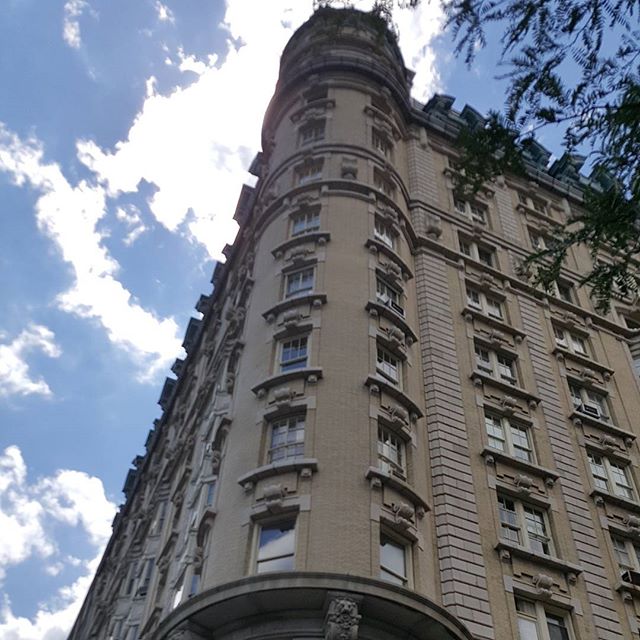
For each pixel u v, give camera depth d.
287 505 21.09
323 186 32.12
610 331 38.75
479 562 23.48
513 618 22.67
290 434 23.58
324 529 20.30
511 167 15.42
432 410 27.28
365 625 18.09
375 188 32.72
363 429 23.16
